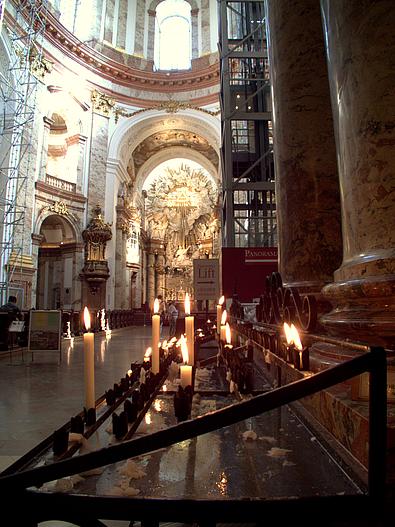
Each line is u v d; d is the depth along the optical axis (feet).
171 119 68.03
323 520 2.63
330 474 3.64
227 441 4.83
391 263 4.72
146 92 66.39
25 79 47.26
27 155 47.06
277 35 10.03
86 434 4.63
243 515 2.65
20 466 3.70
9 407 12.28
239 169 32.76
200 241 96.63
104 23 64.54
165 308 83.82
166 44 75.00
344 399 4.29
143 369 7.73
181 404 5.31
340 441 4.20
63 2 58.54
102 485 3.63
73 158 58.49
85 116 59.67
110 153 62.95
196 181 98.68
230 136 28.63
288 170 9.23
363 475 3.34
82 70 59.21
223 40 31.68
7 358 24.98
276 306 9.68
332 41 5.88
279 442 4.65
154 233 96.48
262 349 8.24
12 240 43.04
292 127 9.27
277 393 2.62
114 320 56.54
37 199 49.90
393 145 4.89
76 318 44.96
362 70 5.18
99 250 57.52
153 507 2.68
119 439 4.50
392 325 4.58
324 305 8.02
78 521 2.77
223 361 10.87
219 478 3.69
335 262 8.46
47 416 11.22
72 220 55.67
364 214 5.08
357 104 5.21
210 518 2.66
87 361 5.24
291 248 8.94
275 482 3.48
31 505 2.65
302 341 7.12
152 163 83.76
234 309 19.79
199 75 65.67
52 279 58.70
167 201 98.53
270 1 10.67
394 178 4.87
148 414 5.99
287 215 9.17
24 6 46.93
